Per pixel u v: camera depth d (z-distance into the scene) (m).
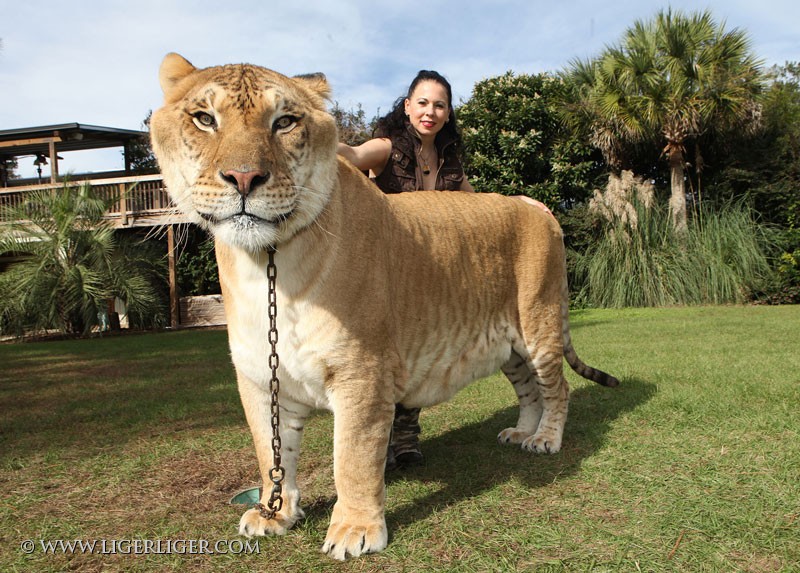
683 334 9.20
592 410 4.64
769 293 16.36
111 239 16.86
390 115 4.29
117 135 24.67
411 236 3.14
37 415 5.30
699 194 18.78
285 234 2.42
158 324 17.92
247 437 4.39
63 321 15.96
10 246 16.23
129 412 5.32
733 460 3.33
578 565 2.31
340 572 2.33
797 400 4.47
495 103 19.84
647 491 2.98
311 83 2.72
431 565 2.36
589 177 20.69
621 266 16.81
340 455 2.57
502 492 3.09
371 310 2.64
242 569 2.39
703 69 17.80
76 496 3.27
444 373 3.36
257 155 2.25
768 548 2.38
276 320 2.54
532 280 3.79
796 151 19.38
